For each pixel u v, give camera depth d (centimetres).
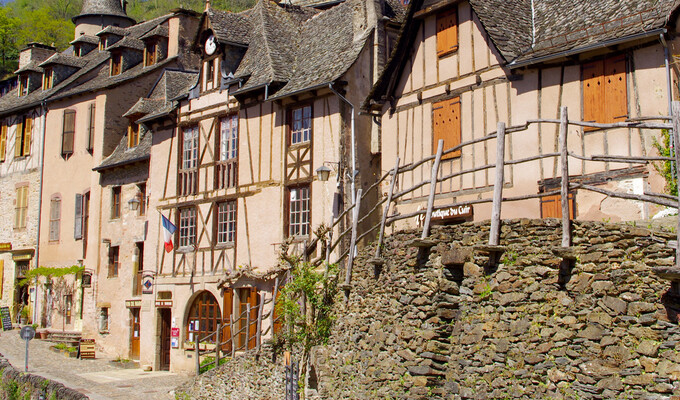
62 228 2800
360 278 1098
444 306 839
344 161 1712
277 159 1852
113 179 2525
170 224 2083
